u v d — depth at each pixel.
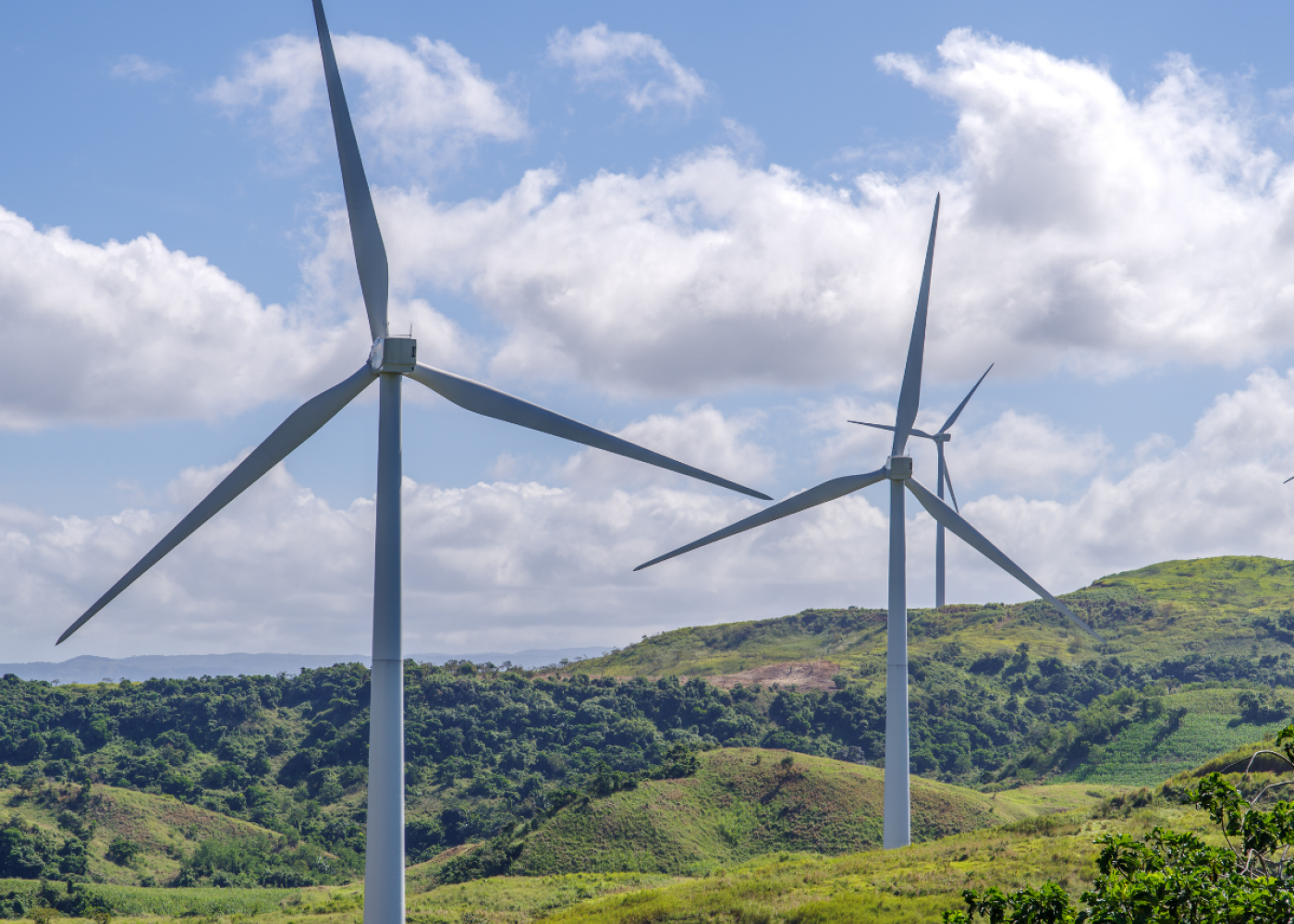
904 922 43.56
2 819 125.38
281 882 118.75
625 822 106.94
